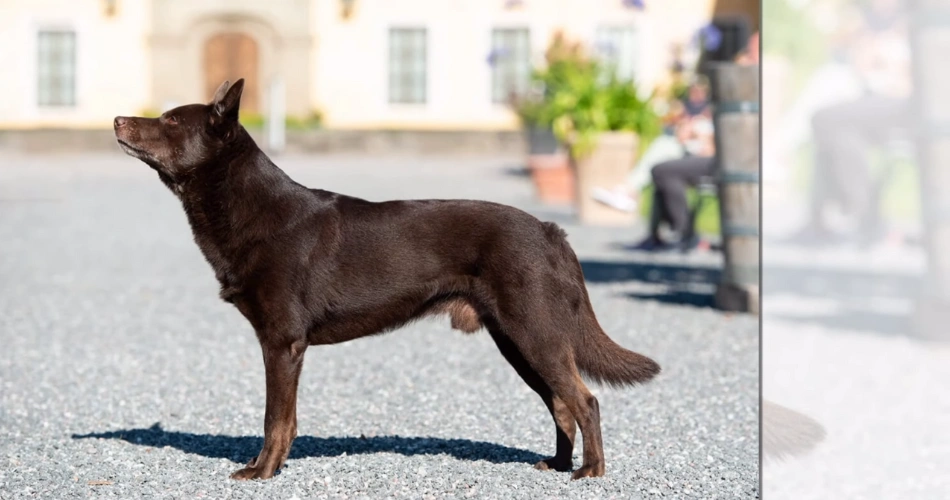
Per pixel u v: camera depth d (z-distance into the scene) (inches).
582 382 252.7
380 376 375.9
